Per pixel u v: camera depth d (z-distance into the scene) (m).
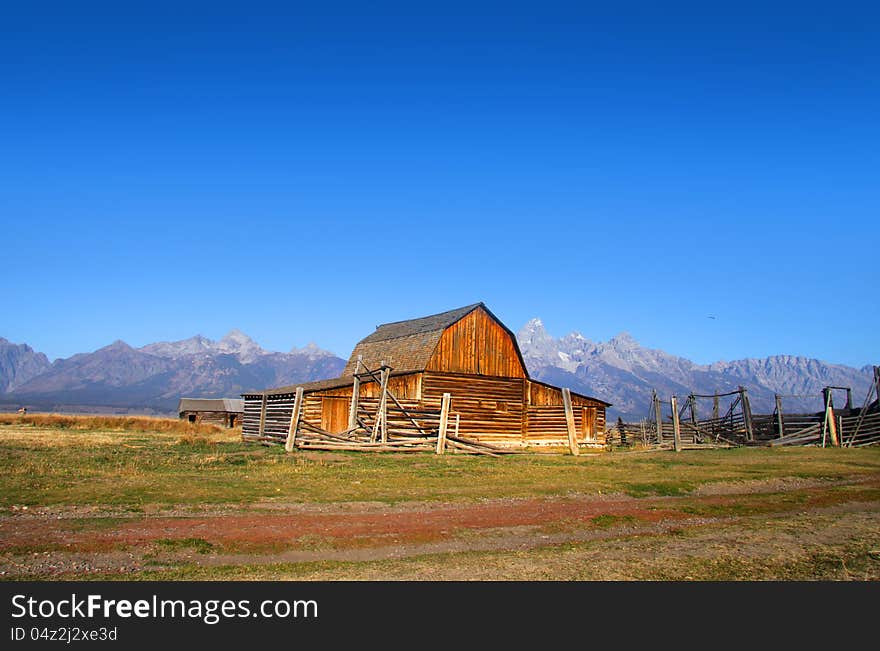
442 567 12.15
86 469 23.28
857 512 19.09
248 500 18.22
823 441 47.03
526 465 29.89
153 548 12.98
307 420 42.97
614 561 12.71
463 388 47.09
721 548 13.91
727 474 26.91
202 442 39.09
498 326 49.56
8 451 29.91
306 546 13.51
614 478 25.22
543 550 13.65
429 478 24.06
